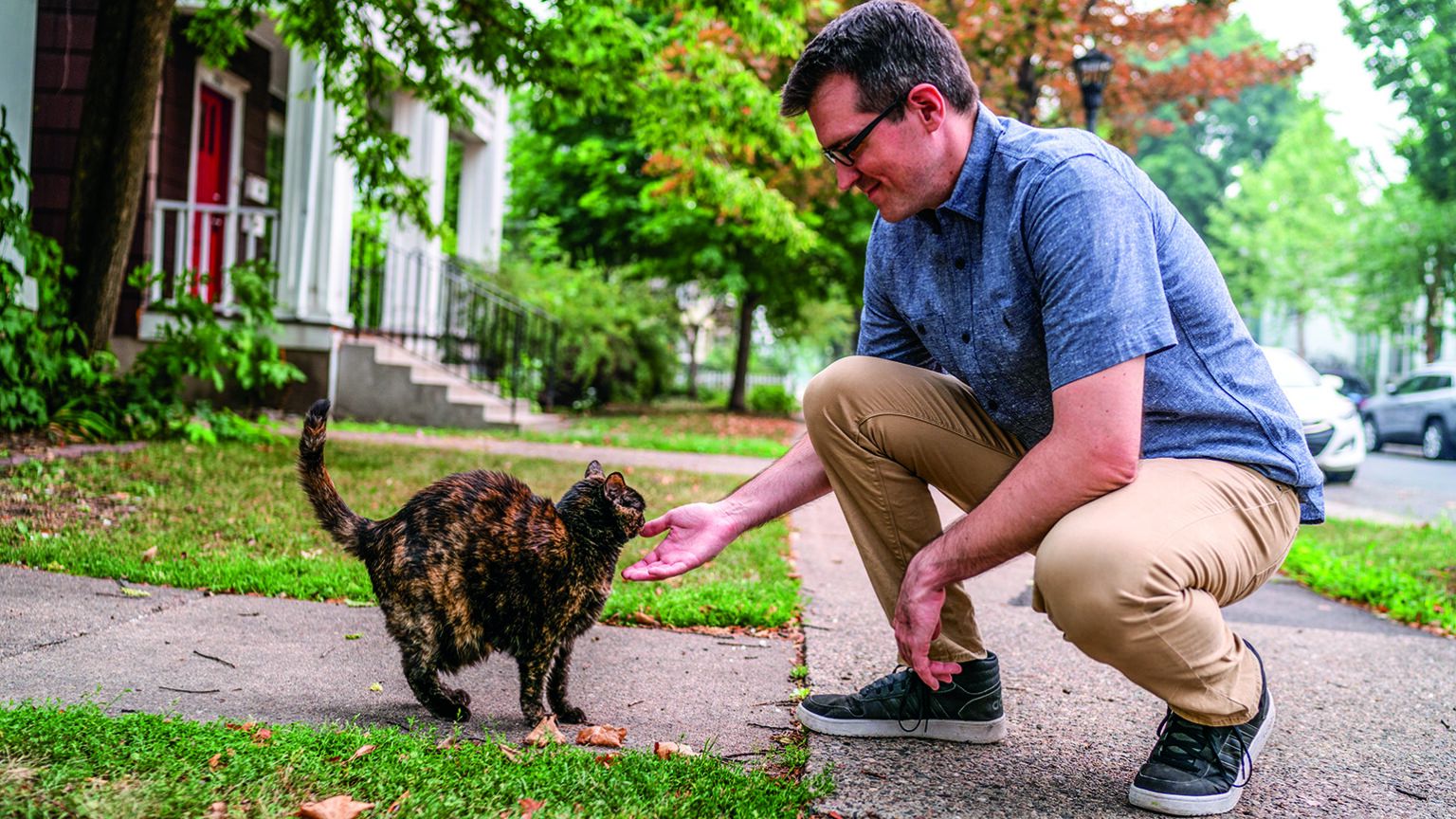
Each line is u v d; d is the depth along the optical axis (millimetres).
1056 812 2186
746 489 2680
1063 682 3283
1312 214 36250
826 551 5781
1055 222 2045
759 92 8953
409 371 11531
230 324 9781
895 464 2531
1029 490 2068
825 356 38719
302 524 5027
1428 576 6000
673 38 9242
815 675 3180
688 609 3898
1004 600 4695
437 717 2613
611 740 2486
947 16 12164
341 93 8422
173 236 11195
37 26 9234
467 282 13766
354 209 12742
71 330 6980
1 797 1826
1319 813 2277
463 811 1943
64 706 2465
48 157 9406
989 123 2209
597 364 18000
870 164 2168
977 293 2244
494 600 2496
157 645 3102
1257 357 2256
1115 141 14977
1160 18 13039
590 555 2574
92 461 6086
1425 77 26484
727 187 9492
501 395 13242
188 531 4688
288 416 10859
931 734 2629
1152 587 2006
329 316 10961
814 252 17953
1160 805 2188
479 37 8078
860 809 2152
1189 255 2182
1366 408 21281
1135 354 2010
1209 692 2131
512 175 23188
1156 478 2121
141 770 2010
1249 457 2156
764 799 2104
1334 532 7914
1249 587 2215
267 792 1969
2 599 3449
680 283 20219
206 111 12062
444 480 2574
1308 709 3146
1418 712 3158
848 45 2104
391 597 2484
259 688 2781
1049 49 12672
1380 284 29484
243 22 8266
